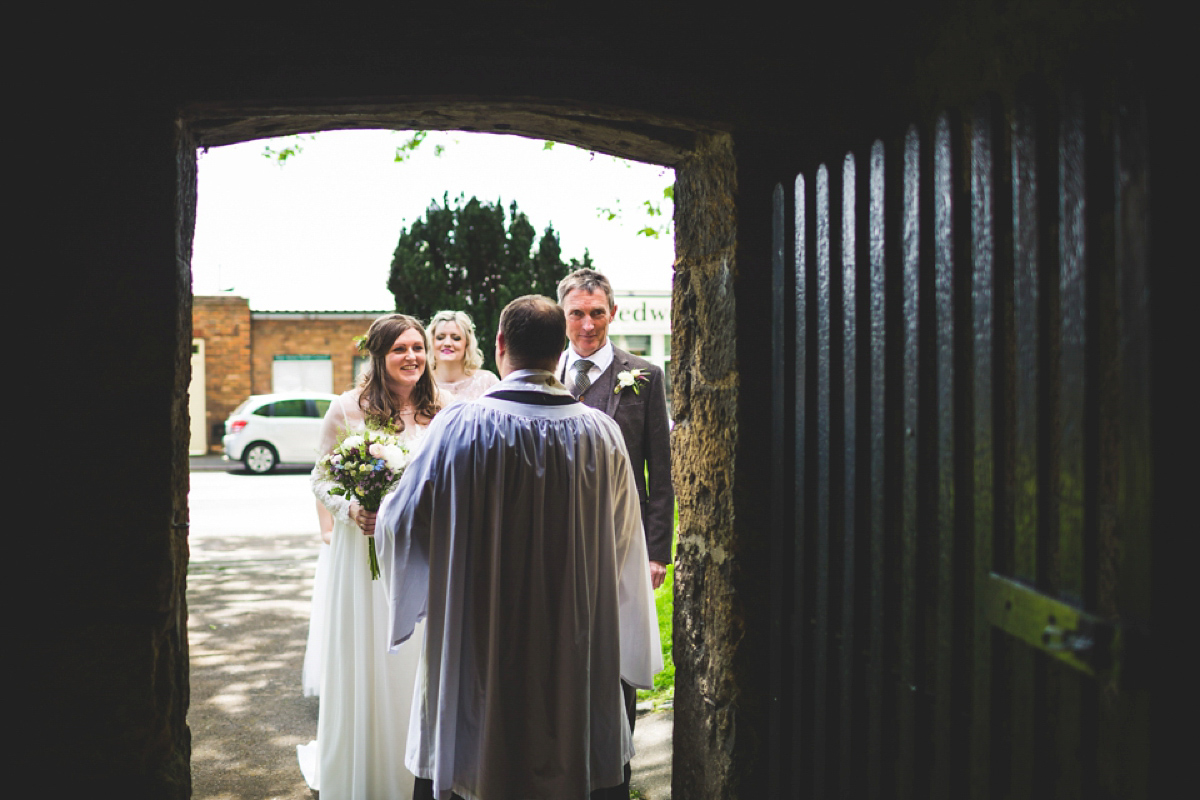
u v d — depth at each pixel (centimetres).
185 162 190
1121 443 107
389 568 221
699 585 238
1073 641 109
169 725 185
